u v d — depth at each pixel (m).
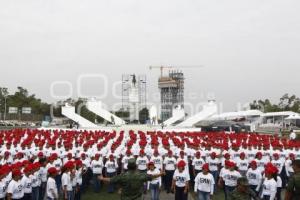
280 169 16.19
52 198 12.27
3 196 11.41
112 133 25.33
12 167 12.26
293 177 8.39
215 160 16.67
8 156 16.45
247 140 21.28
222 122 50.94
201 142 20.06
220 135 24.38
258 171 13.50
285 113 64.38
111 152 18.59
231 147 18.56
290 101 99.94
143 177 9.20
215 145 18.83
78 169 14.23
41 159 14.56
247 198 8.57
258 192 13.38
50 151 18.30
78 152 18.27
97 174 17.16
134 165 9.26
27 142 19.30
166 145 18.59
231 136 23.75
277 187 13.84
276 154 16.52
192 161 17.53
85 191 17.19
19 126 60.75
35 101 93.06
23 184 11.71
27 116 81.44
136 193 9.06
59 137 23.34
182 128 37.88
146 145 19.86
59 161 15.70
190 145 18.62
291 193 8.44
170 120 41.97
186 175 13.51
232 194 8.69
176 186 13.56
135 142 21.20
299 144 18.27
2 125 62.25
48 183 12.22
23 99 90.19
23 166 13.10
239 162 16.52
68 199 13.29
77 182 14.14
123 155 18.89
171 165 16.66
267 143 18.39
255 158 16.44
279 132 49.00
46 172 14.55
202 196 12.67
